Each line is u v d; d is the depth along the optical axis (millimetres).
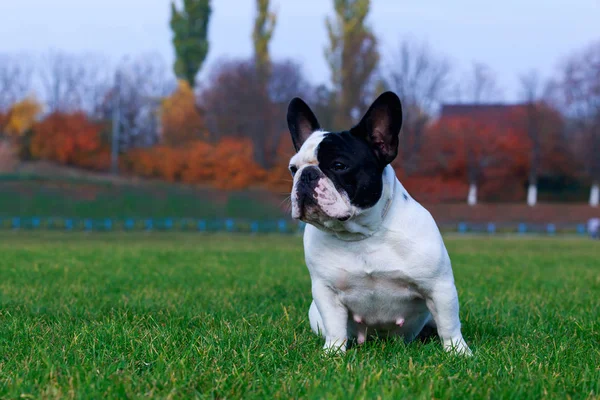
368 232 4375
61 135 55969
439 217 51844
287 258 14328
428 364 4008
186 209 47719
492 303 7113
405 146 53062
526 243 29109
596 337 5188
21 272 10266
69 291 7879
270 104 56094
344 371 3723
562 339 4934
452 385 3457
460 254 16844
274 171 51719
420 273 4371
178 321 5586
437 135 54219
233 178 51344
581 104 58312
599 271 11875
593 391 3500
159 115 58656
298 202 4289
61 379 3615
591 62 58125
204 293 7883
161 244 24359
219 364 4004
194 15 66188
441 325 4527
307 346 4684
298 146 4914
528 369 3859
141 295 7535
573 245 27047
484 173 54875
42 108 59844
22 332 5043
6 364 4035
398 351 4613
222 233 40062
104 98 64750
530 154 55938
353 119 50812
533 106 56188
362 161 4297
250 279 9656
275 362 4102
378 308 4664
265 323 5547
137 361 4098
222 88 57094
